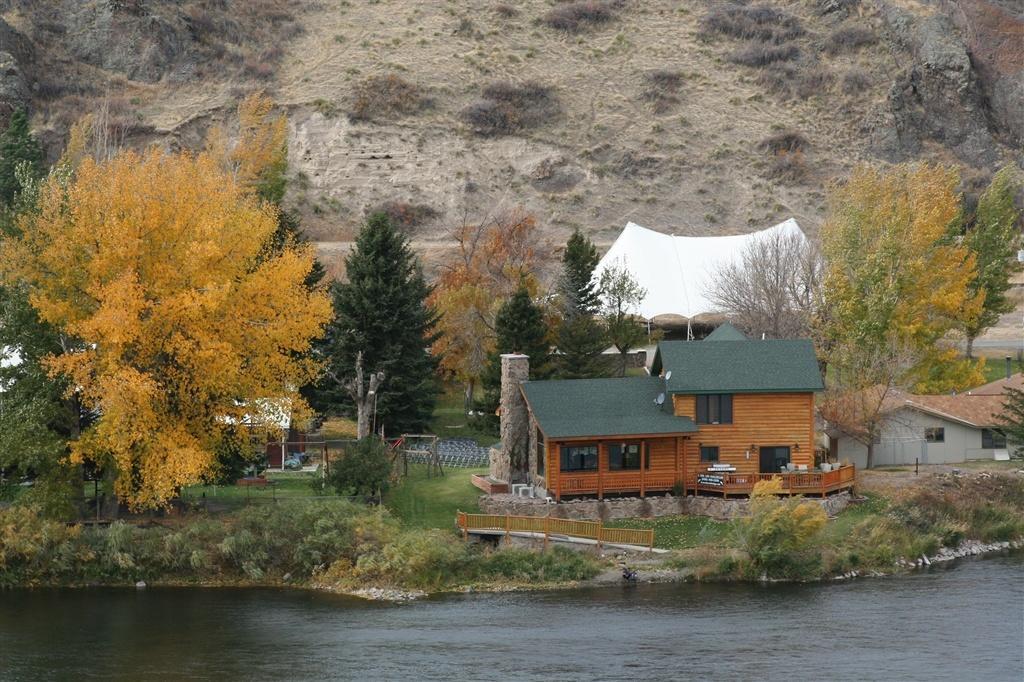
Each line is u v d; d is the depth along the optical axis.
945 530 107.25
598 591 95.50
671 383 108.81
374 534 98.12
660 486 108.25
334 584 95.94
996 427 123.19
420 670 79.31
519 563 97.94
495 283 163.38
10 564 96.12
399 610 90.81
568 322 140.50
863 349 127.00
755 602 93.00
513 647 83.19
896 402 123.81
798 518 99.38
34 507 96.69
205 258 95.00
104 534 97.25
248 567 96.44
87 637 85.44
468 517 102.12
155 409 96.75
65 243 96.06
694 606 91.88
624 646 83.44
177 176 99.56
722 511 105.94
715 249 175.62
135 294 93.56
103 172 100.44
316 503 100.81
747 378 109.38
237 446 100.12
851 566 101.00
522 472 111.50
